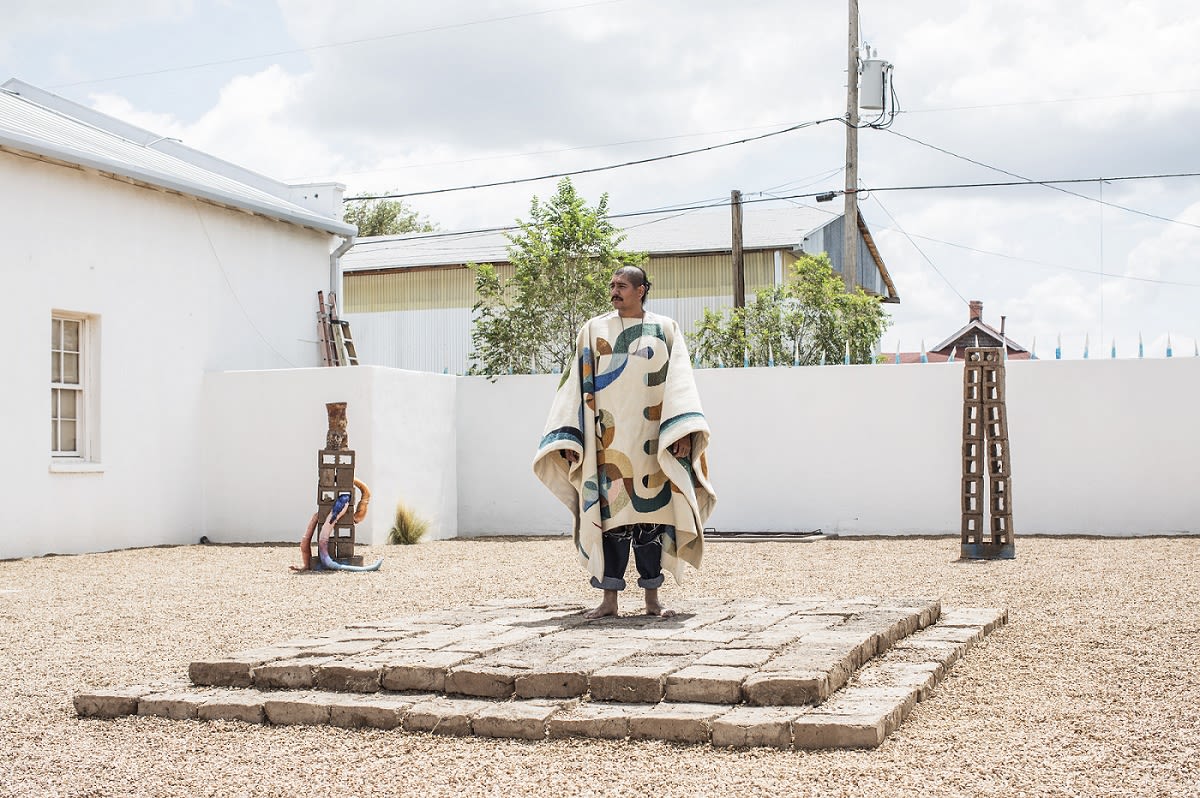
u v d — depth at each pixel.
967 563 10.73
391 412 14.30
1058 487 13.64
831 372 14.30
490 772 4.39
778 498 14.46
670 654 5.61
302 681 5.59
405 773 4.42
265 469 14.85
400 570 11.20
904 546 12.55
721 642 5.90
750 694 4.92
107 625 7.98
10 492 12.60
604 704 5.05
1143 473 13.38
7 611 8.70
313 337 17.94
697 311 26.67
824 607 7.16
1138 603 7.79
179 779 4.45
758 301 18.48
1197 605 7.62
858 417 14.21
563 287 17.22
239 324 16.23
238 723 5.26
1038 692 5.40
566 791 4.13
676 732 4.70
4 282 12.59
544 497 15.57
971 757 4.36
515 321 17.12
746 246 26.05
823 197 22.25
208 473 15.23
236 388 15.08
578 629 6.54
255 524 14.91
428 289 28.58
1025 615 7.52
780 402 14.47
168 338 14.89
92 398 13.84
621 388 6.98
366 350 28.97
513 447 15.70
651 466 6.98
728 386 14.66
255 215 16.66
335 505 11.40
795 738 4.55
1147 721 4.82
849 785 4.07
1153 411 13.37
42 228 13.09
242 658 5.83
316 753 4.74
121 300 14.17
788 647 5.67
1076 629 6.92
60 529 13.19
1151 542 12.28
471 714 4.94
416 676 5.43
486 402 15.81
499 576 10.46
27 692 5.96
